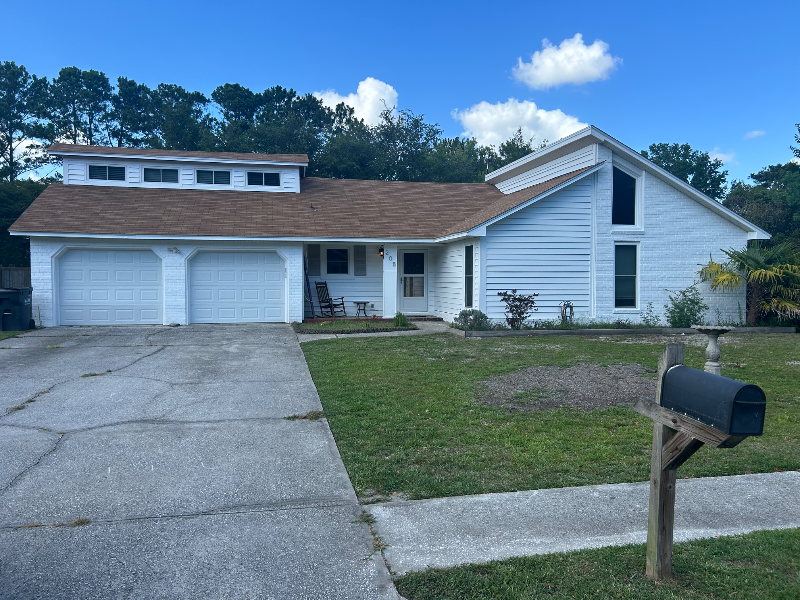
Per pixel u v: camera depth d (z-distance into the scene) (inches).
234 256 631.8
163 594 120.8
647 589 121.8
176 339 498.3
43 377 336.2
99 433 231.5
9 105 1696.6
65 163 690.8
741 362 384.8
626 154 584.1
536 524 153.7
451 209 747.4
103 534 148.0
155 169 717.3
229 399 287.0
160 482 182.9
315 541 144.6
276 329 576.1
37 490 175.5
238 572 129.6
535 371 351.3
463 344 469.4
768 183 1489.9
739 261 598.9
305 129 1603.1
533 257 576.4
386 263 674.2
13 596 119.4
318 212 696.4
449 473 189.9
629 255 601.0
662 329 564.7
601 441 222.1
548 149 657.6
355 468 193.9
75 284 596.7
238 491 176.2
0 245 944.3
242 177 742.5
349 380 325.7
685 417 114.7
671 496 125.1
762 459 205.0
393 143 1644.9
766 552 137.6
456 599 119.0
